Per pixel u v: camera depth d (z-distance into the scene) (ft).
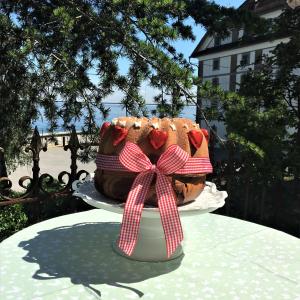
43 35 5.82
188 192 2.18
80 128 6.82
